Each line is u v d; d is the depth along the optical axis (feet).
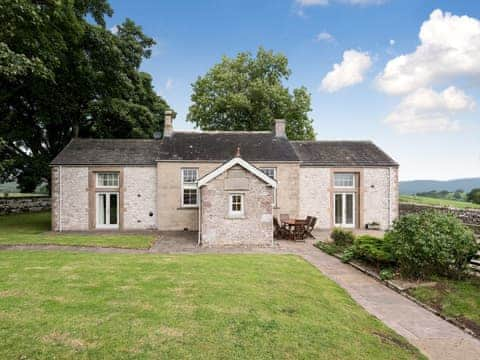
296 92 103.40
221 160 61.00
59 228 59.82
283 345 14.34
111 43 65.51
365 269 31.30
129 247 40.81
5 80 62.80
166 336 14.62
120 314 16.98
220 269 28.37
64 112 74.69
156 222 61.67
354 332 16.70
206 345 13.96
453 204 72.95
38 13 46.85
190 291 21.48
